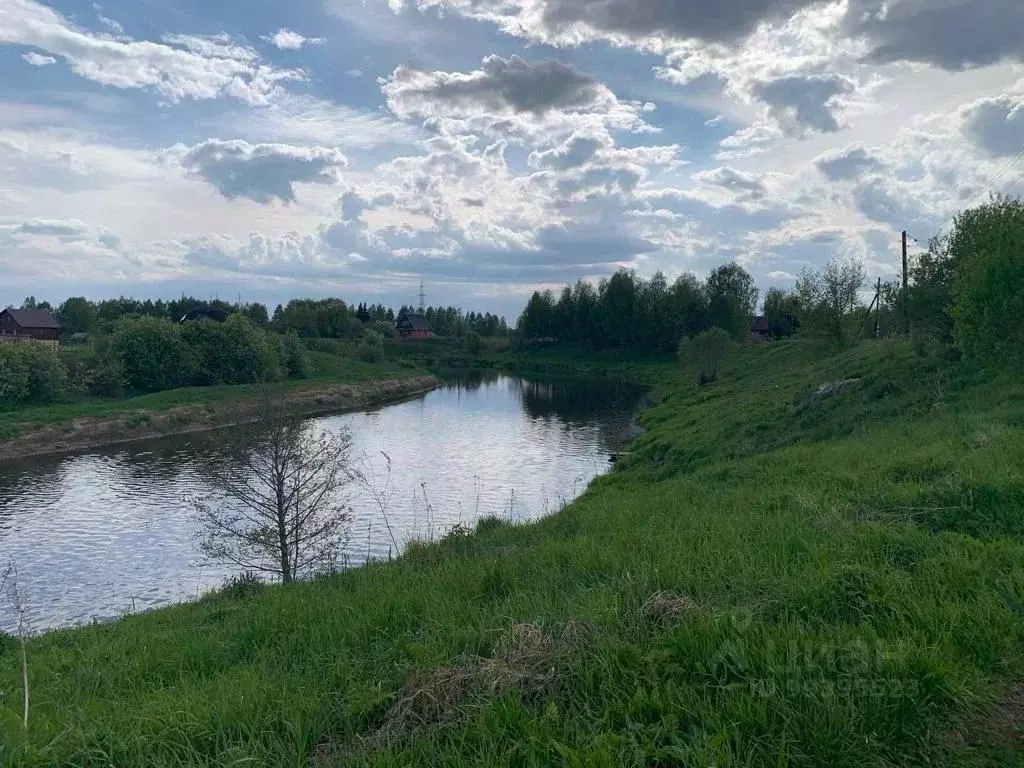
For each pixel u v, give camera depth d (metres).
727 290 102.62
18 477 35.28
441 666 4.89
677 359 95.12
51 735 4.52
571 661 4.57
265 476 18.97
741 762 3.47
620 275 108.69
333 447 21.27
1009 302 17.14
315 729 4.35
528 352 123.88
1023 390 17.94
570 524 13.10
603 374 99.69
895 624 4.77
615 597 5.60
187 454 41.56
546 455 38.75
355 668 5.27
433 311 166.62
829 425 23.59
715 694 4.07
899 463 11.33
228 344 64.94
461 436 45.91
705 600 5.62
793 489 10.97
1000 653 4.40
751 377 54.44
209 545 19.48
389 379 79.38
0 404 47.31
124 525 27.05
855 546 6.50
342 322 124.31
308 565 18.02
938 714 3.83
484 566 7.81
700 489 15.27
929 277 28.27
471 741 3.93
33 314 93.94
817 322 47.53
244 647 6.61
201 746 4.33
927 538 6.57
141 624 11.98
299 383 69.06
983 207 25.36
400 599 6.71
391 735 4.15
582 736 3.73
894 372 26.67
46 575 22.00
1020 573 5.39
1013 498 7.67
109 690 6.16
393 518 25.44
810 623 4.89
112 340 60.44
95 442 44.62
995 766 3.43
